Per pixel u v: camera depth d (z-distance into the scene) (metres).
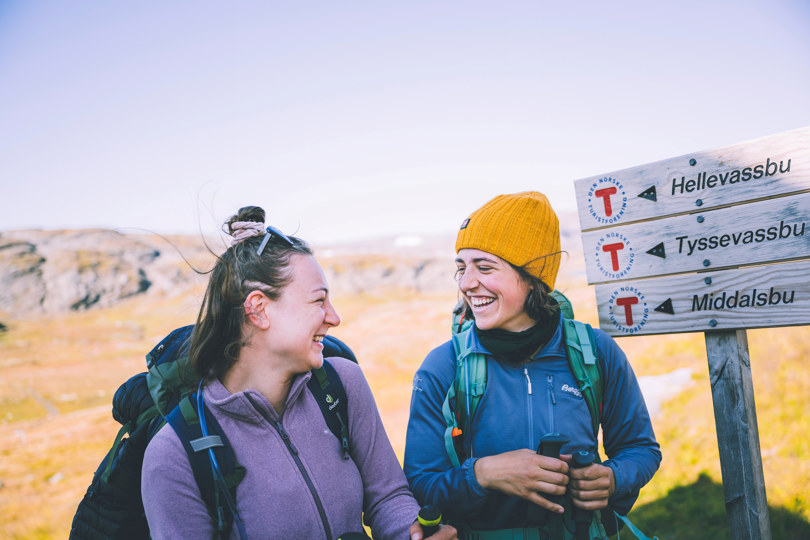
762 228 1.79
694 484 4.12
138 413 1.38
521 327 1.72
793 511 3.30
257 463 1.26
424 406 1.71
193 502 1.21
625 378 1.71
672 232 1.98
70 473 11.91
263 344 1.34
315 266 1.38
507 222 1.64
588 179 2.17
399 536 1.37
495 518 1.56
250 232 1.39
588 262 2.17
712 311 1.89
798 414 4.23
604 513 1.60
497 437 1.62
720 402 1.90
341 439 1.42
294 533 1.25
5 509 9.41
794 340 5.11
